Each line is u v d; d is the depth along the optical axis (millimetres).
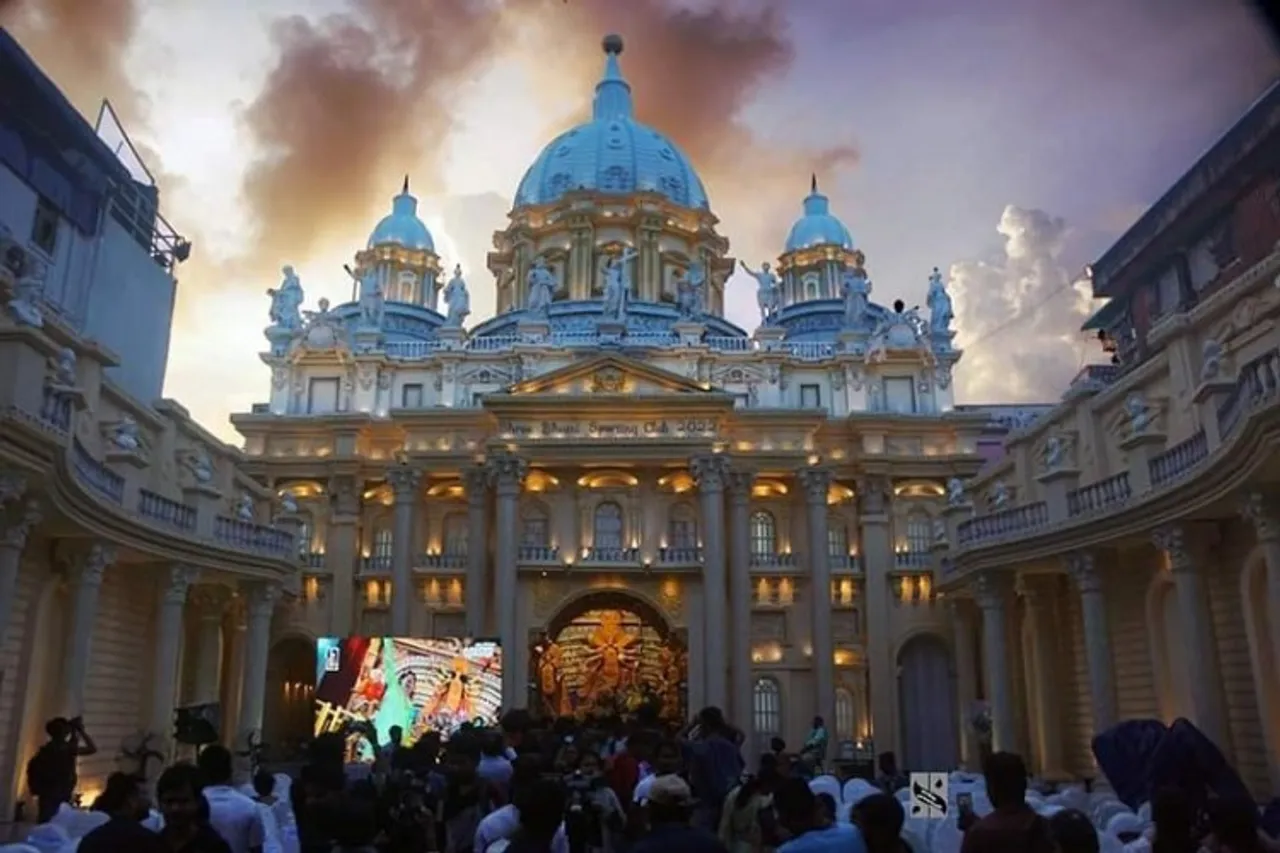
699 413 53219
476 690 40000
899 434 55406
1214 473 25406
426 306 67875
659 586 52969
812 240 68312
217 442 43500
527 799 7969
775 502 55656
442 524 55281
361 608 53906
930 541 53844
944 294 59000
